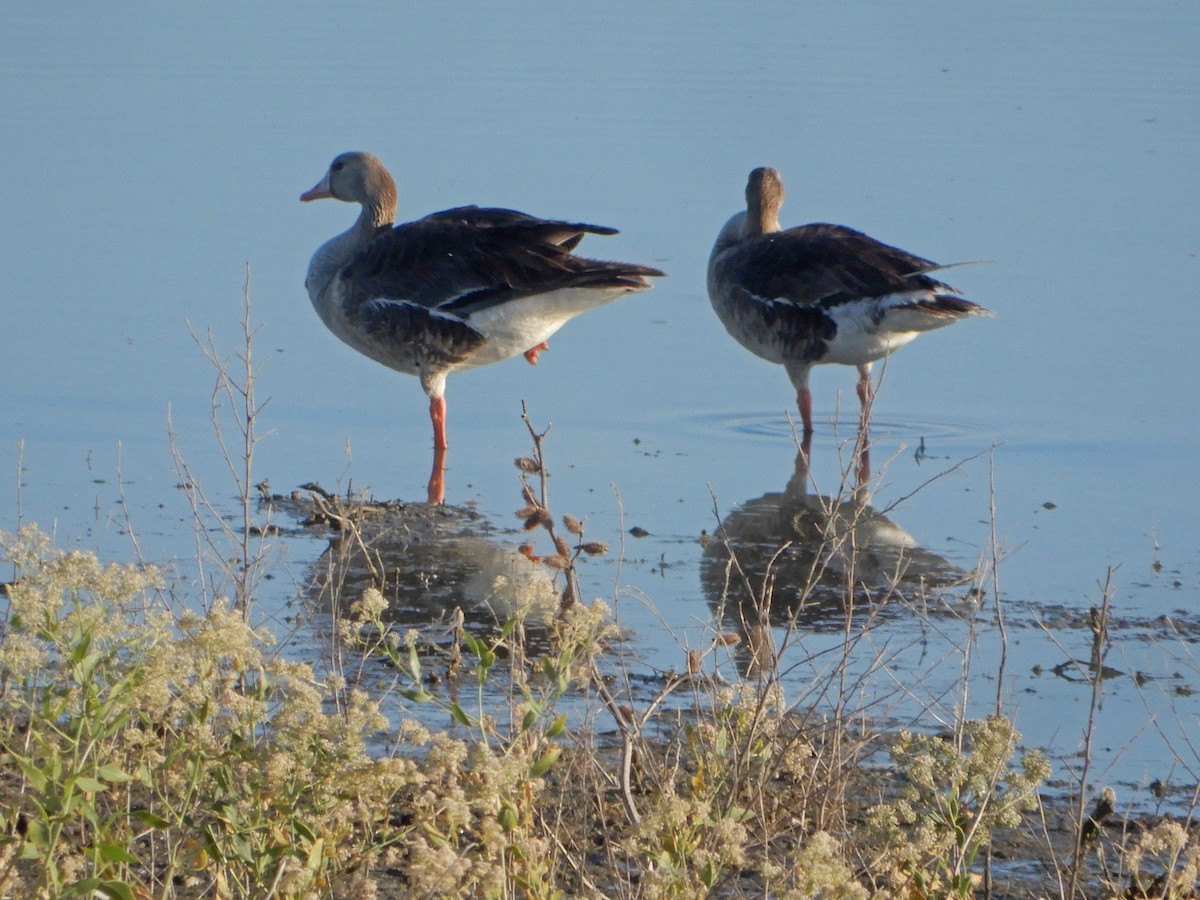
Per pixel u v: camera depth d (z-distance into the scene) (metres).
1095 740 10.66
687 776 8.92
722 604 11.38
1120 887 8.37
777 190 21.45
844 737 10.04
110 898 6.49
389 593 13.36
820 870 6.09
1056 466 17.78
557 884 8.21
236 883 7.11
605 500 16.44
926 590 13.74
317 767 6.48
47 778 6.24
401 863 8.27
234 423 18.98
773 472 17.58
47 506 15.53
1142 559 14.70
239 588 11.04
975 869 8.75
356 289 18.98
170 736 8.10
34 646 7.52
